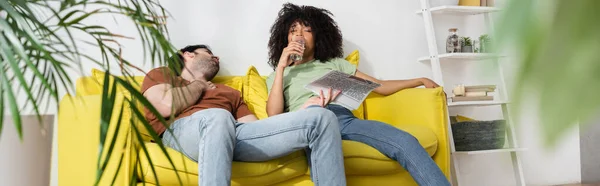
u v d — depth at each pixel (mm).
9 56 990
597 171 4289
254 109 3201
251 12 3523
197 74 3055
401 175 2807
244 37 3506
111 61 3275
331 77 3025
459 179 3674
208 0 3453
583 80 114
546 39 117
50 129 2379
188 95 2783
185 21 3406
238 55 3490
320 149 2486
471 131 3658
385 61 3771
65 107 2725
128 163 2482
